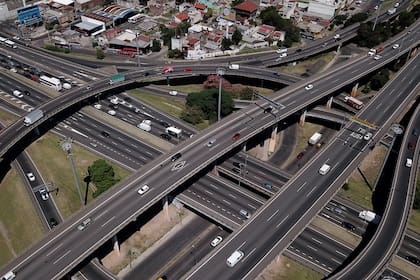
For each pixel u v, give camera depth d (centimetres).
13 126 14912
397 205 11844
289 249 11644
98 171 13025
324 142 16975
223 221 11869
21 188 13288
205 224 12975
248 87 19400
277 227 10788
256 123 14975
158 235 12500
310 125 18062
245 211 12000
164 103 18412
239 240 10394
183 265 11681
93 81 18200
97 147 15150
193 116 17075
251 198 12712
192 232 12688
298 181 12425
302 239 11981
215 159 13262
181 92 19612
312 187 12194
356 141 14425
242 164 14375
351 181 14712
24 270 9594
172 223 12900
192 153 13388
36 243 10206
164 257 11888
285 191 12006
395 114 15975
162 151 15075
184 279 9425
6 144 13962
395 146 15800
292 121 18325
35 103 17325
